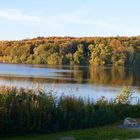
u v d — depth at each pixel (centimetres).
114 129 1727
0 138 1532
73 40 14575
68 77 8075
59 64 14325
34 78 7462
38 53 14850
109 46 13600
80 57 14025
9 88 1823
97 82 6800
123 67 13162
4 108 1580
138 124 1892
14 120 1595
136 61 13150
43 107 1688
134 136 1521
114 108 2098
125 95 2323
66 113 1738
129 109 2131
